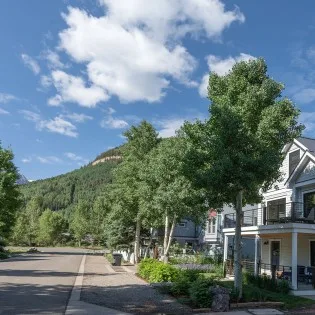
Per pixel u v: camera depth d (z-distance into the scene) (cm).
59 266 3095
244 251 3722
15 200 4891
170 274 2005
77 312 1179
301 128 1689
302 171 2495
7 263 3294
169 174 2734
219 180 1498
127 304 1370
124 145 3794
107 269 2977
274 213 2720
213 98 1731
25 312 1145
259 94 1666
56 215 10206
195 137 1706
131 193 3541
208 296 1372
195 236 5384
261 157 1500
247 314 1305
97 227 9538
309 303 1570
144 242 4572
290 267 2286
